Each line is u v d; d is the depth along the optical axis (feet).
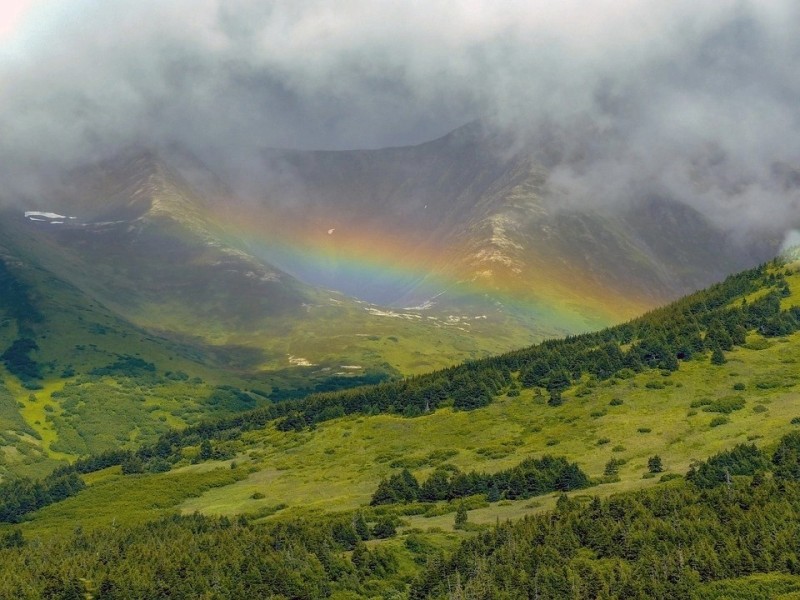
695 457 544.21
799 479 443.32
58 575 442.91
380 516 543.80
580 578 384.47
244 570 444.55
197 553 464.65
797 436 495.41
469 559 420.36
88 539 526.98
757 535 387.55
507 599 378.73
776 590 351.25
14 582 437.99
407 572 444.96
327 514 561.43
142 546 488.85
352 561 452.35
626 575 377.91
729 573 372.99
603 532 418.92
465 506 545.85
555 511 467.11
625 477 535.60
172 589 425.69
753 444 495.41
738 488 440.45
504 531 444.96
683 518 417.49
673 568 376.27
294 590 421.59
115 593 420.77
